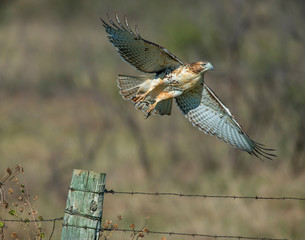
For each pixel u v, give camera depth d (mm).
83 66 26453
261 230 12062
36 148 19984
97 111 23984
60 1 35875
